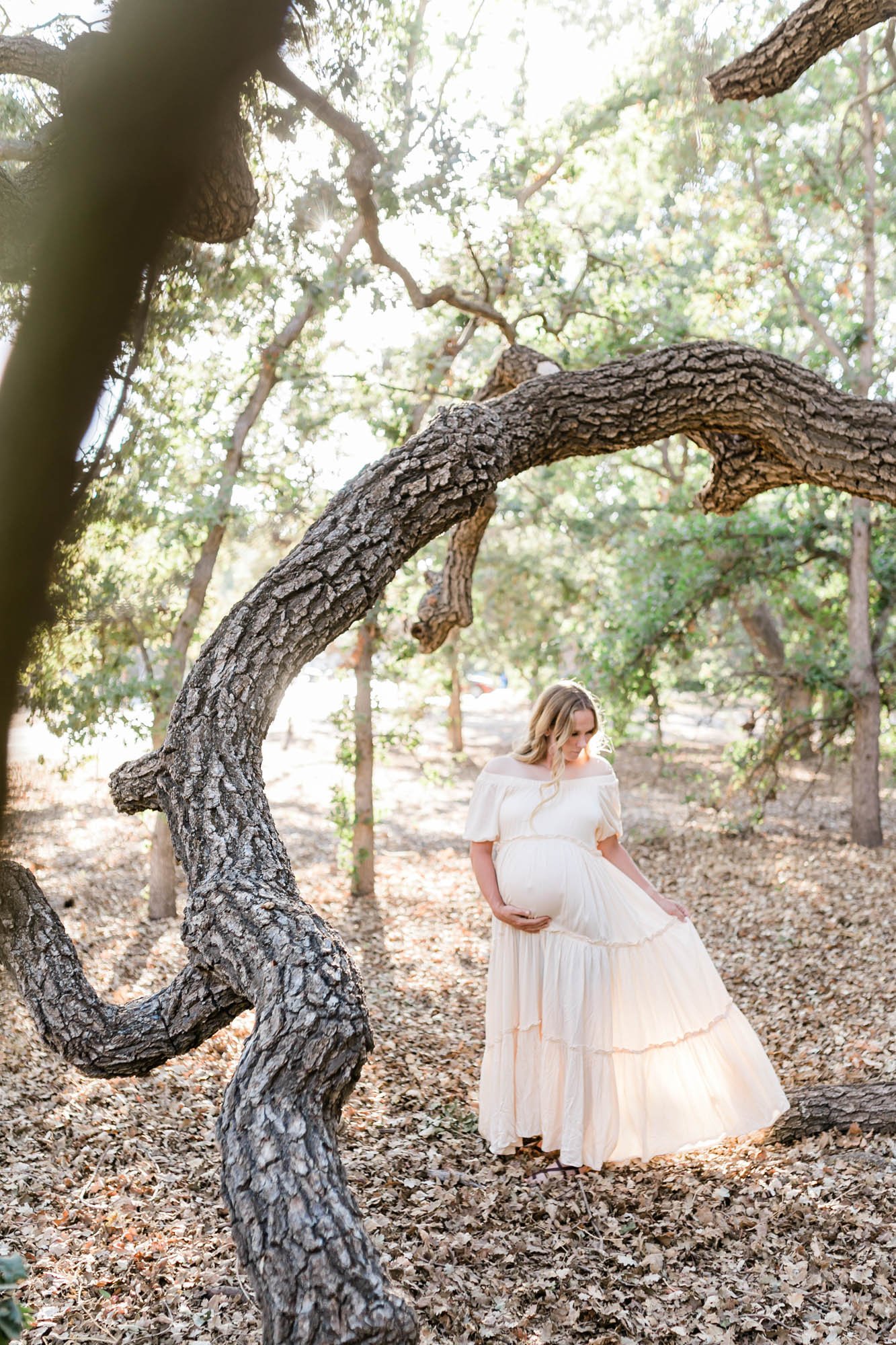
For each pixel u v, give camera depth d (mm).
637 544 13688
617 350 10172
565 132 8781
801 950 7711
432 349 9766
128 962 7656
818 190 11539
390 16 4711
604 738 4473
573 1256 3229
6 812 2189
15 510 1728
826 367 11617
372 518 3193
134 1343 2697
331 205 4848
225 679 2814
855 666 11867
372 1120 4492
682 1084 4051
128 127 1696
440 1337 2770
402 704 13953
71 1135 4219
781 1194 3605
